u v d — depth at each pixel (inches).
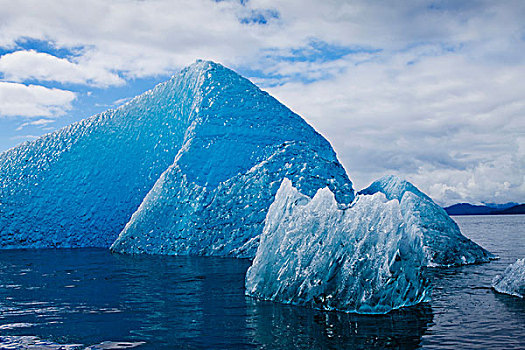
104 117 1368.1
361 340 241.6
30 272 567.2
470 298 353.4
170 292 398.9
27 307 342.3
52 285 451.5
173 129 1215.6
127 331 266.7
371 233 349.4
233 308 328.8
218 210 839.1
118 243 883.4
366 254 340.8
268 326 274.2
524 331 252.7
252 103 1121.4
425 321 281.7
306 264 360.8
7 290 424.5
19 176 1252.5
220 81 1186.6
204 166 944.9
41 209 1153.4
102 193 1168.2
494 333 250.1
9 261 726.5
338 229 364.5
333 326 273.1
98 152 1263.5
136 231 872.3
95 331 268.2
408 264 343.9
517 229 1720.0
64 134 1357.0
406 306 329.7
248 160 969.5
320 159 981.8
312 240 372.5
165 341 245.3
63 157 1275.8
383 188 821.2
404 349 224.5
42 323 290.5
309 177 889.5
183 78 1318.9
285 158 933.8
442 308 319.6
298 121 1133.7
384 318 293.1
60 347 239.1
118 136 1286.9
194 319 294.2
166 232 843.4
